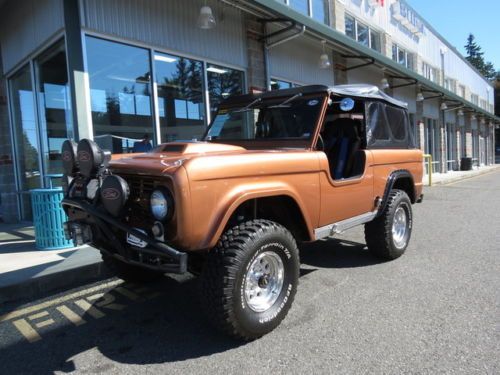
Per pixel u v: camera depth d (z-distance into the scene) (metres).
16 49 7.75
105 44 6.45
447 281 4.43
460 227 7.43
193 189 2.79
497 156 57.22
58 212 5.43
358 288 4.27
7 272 4.50
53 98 6.90
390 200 5.06
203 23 7.29
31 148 8.02
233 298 2.94
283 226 3.63
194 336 3.31
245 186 3.10
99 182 3.28
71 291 4.39
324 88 4.21
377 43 16.75
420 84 16.84
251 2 7.45
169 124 7.55
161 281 4.64
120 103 6.70
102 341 3.28
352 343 3.11
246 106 4.83
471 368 2.72
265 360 2.90
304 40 10.86
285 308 3.35
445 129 22.98
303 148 3.99
